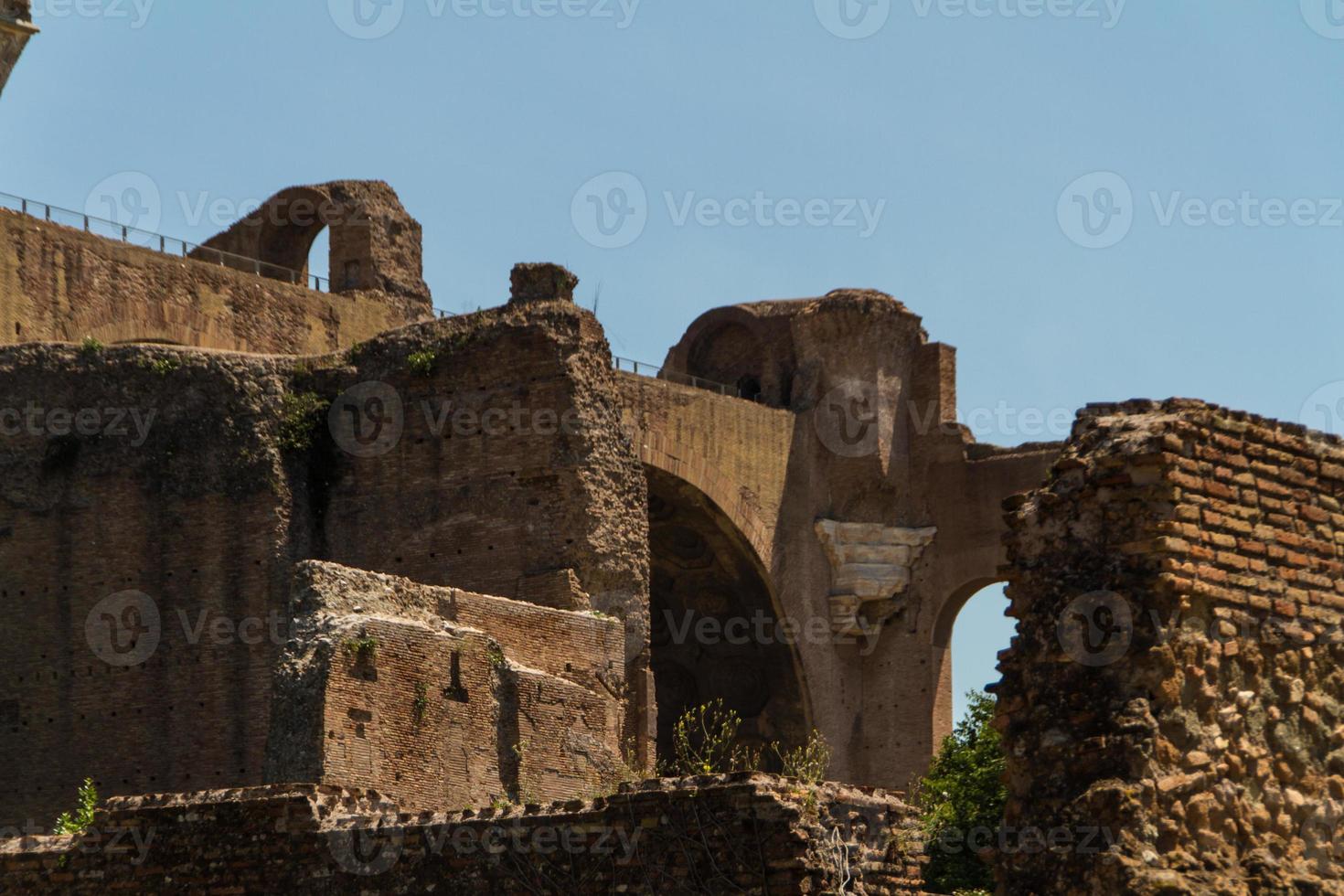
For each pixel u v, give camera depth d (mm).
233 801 34688
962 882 60219
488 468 66062
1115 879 24266
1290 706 25812
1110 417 26438
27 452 66938
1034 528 26109
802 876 30188
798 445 89250
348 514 67062
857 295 90375
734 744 87938
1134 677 25078
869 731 89562
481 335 67000
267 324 79062
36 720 65750
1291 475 26500
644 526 66875
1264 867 24703
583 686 57156
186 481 66562
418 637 50406
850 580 88938
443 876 32719
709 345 93562
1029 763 25453
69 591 66375
